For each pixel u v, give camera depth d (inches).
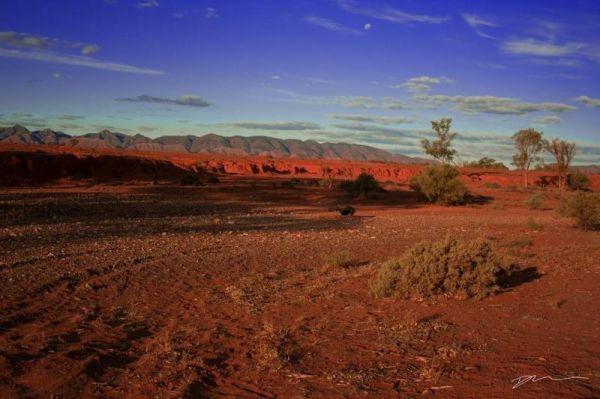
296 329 321.4
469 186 2741.1
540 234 905.5
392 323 335.3
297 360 267.9
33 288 425.1
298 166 4092.0
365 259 631.2
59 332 311.7
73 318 342.6
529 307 371.2
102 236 778.8
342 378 241.1
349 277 495.2
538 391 218.2
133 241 732.7
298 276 510.0
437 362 259.3
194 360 263.9
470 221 1182.3
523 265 546.6
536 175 3654.0
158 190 1878.7
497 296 406.0
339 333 315.3
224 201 1632.6
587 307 368.5
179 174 2682.1
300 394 223.3
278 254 655.1
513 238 847.1
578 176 2901.1
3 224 895.1
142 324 338.0
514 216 1348.4
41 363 257.0
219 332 318.0
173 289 443.5
